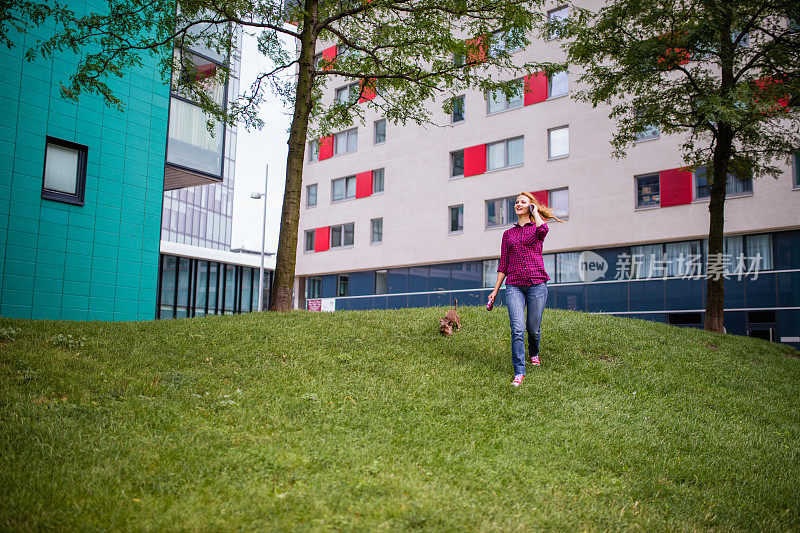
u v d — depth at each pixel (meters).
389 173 31.83
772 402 8.55
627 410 7.24
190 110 17.73
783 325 19.97
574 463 5.58
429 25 11.74
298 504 4.02
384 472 4.68
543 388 7.54
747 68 14.36
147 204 16.05
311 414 5.93
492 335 9.88
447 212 29.19
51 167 14.29
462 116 29.09
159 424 5.43
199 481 4.34
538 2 12.17
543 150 26.05
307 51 11.51
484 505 4.35
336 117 13.38
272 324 9.86
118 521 3.71
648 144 23.16
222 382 6.81
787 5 13.31
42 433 5.09
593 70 15.73
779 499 5.48
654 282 22.83
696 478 5.70
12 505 3.89
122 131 15.61
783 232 20.34
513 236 8.00
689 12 14.24
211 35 12.61
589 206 24.45
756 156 15.83
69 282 14.37
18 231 13.55
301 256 35.91
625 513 4.77
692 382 8.77
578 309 24.61
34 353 7.29
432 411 6.40
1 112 13.37
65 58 14.43
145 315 15.83
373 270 32.62
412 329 9.90
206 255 29.77
